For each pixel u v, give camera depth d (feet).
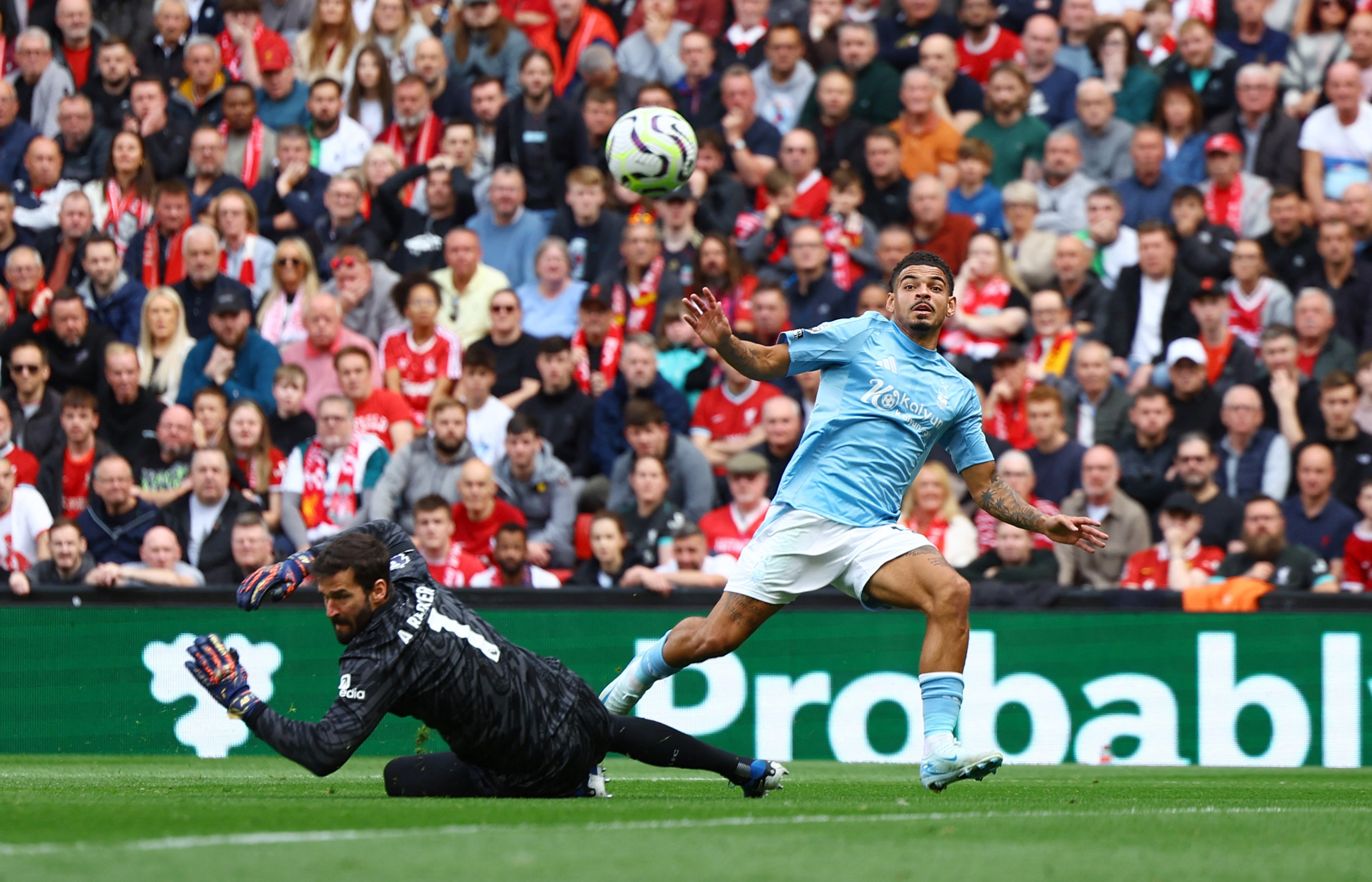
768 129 130.52
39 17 147.23
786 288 117.70
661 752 51.39
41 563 100.83
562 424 111.45
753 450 109.40
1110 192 119.34
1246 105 126.00
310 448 108.47
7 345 121.19
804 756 95.09
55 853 33.50
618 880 30.35
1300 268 116.78
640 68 139.33
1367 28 128.36
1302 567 96.43
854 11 141.79
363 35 143.64
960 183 124.47
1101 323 115.03
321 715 94.79
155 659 94.79
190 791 56.59
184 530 103.71
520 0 145.79
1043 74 131.44
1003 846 37.81
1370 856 37.50
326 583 45.32
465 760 48.65
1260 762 93.20
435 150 135.85
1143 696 94.27
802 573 53.98
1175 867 34.63
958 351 113.80
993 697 94.79
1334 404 104.42
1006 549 98.02
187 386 117.39
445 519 98.48
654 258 119.65
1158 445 104.58
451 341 117.50
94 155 134.62
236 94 136.26
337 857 32.91
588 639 94.53
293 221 130.62
